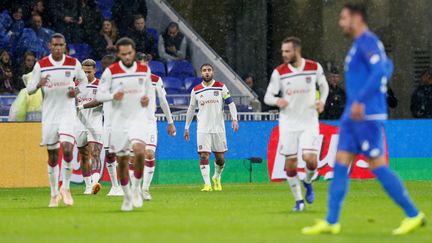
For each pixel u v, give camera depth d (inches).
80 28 2418.8
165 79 2413.9
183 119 2143.2
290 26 2824.8
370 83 863.1
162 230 946.1
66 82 1288.1
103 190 1827.0
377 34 2842.0
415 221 895.7
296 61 1184.8
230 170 2071.9
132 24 2445.9
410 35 2837.1
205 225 999.0
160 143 2038.6
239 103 2464.3
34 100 1964.8
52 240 860.6
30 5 2471.7
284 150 1194.6
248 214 1152.8
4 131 1947.6
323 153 2009.1
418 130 2119.8
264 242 827.4
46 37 2333.9
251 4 2810.0
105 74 1178.0
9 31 2298.2
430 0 2832.2
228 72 2534.5
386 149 2105.1
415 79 2832.2
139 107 1185.4
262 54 2810.0
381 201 1409.9
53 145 1301.7
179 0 2847.0
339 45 2817.4
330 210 898.1
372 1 2834.6
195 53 2564.0
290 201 1433.3
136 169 1236.5
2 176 1946.4
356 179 2092.8
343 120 899.4
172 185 2001.7
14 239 872.9
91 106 1563.7
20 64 2272.4
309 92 1183.6
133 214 1161.4
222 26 2834.6
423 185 1929.1
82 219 1088.8
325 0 2822.3
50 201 1413.6
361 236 871.1
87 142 1674.5
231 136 2071.9
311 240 839.7
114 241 845.8
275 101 1168.8
